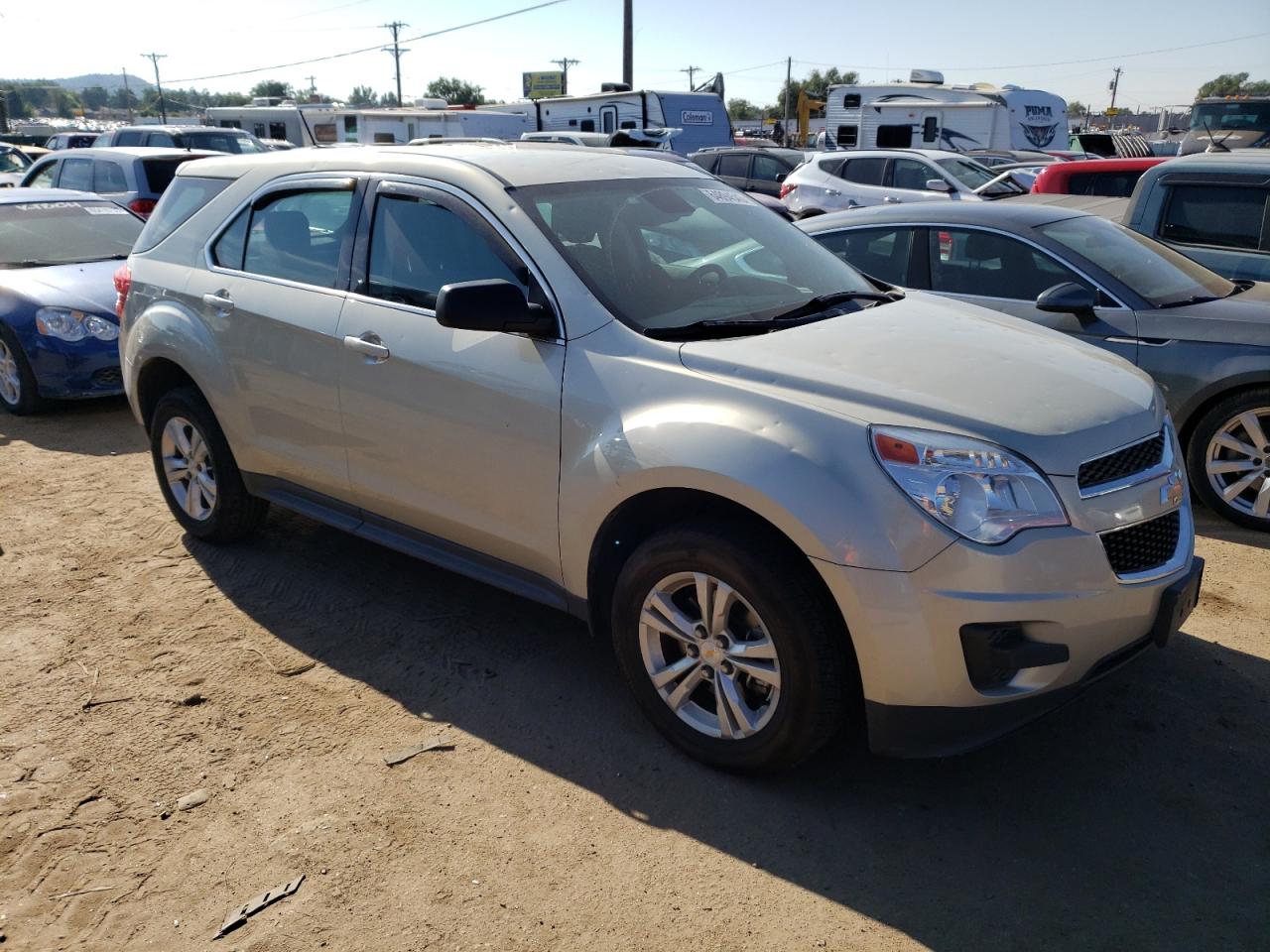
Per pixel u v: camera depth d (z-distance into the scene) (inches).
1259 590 166.6
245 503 180.4
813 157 627.2
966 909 99.1
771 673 111.4
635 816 112.7
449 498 139.2
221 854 106.9
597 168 151.6
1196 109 664.4
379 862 105.7
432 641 152.3
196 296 171.3
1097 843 108.3
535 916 98.4
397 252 145.3
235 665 145.1
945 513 101.6
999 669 103.0
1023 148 852.0
